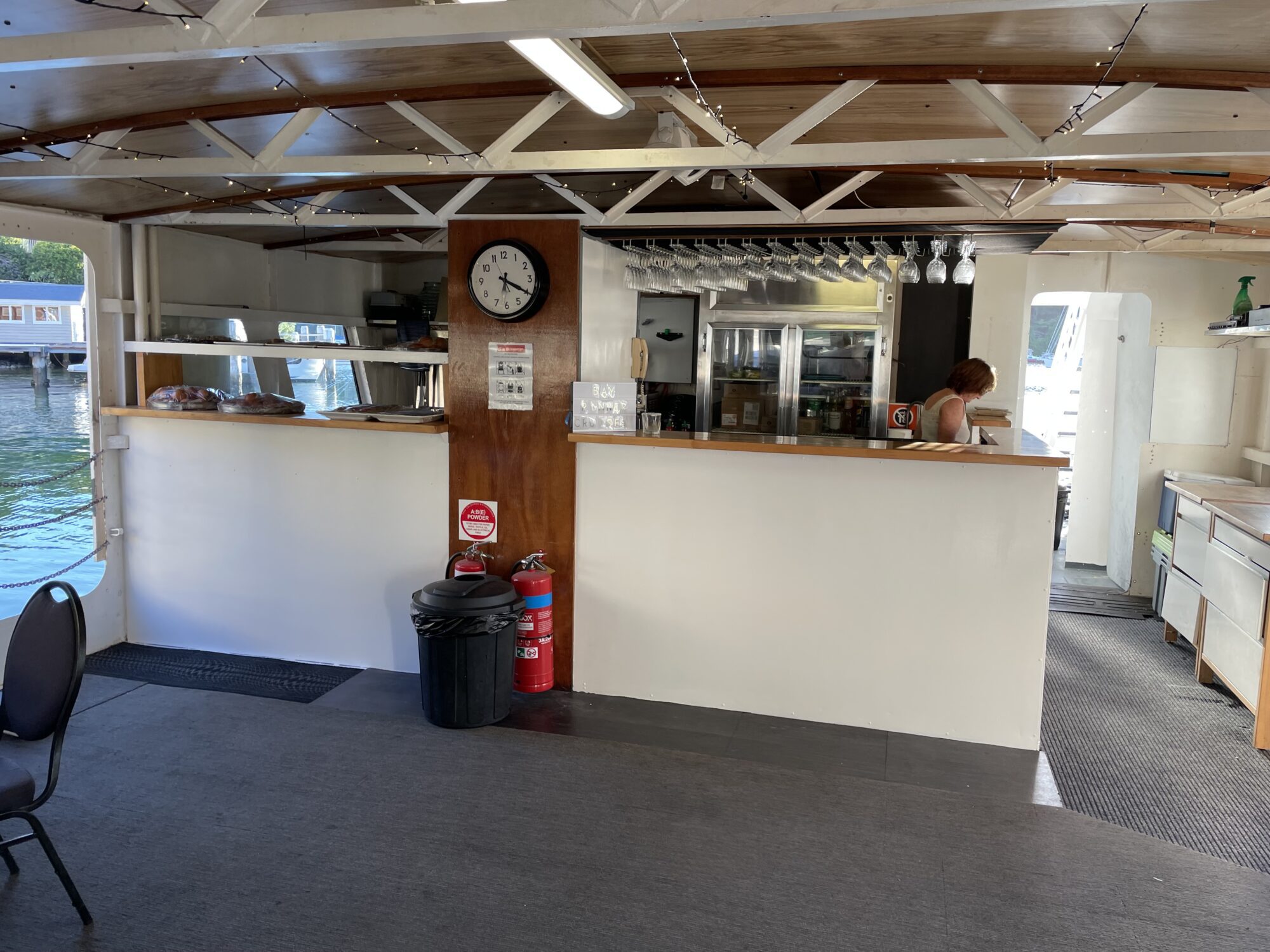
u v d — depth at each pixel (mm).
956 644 4305
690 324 7664
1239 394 7047
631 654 4754
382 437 5000
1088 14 2619
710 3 2039
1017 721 4270
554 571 4816
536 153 3531
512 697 4602
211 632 5398
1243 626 4711
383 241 6527
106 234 5230
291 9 2725
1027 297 7250
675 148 3430
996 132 4051
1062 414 10375
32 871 3068
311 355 5031
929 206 5625
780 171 4816
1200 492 5648
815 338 6855
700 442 4453
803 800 3678
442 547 4984
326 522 5133
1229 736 4641
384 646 5129
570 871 3135
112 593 5449
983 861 3270
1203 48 2838
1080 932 2869
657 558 4664
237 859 3164
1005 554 4203
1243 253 6777
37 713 2764
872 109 3762
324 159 3633
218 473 5266
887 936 2822
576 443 4723
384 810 3516
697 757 4051
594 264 4965
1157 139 3020
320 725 4289
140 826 3365
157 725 4246
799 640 4496
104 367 5293
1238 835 3629
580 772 3873
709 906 2953
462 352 4836
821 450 4309
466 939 2758
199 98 3570
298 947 2709
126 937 2734
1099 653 5922
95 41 2330
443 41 2223
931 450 4270
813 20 2014
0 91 3363
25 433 5141
